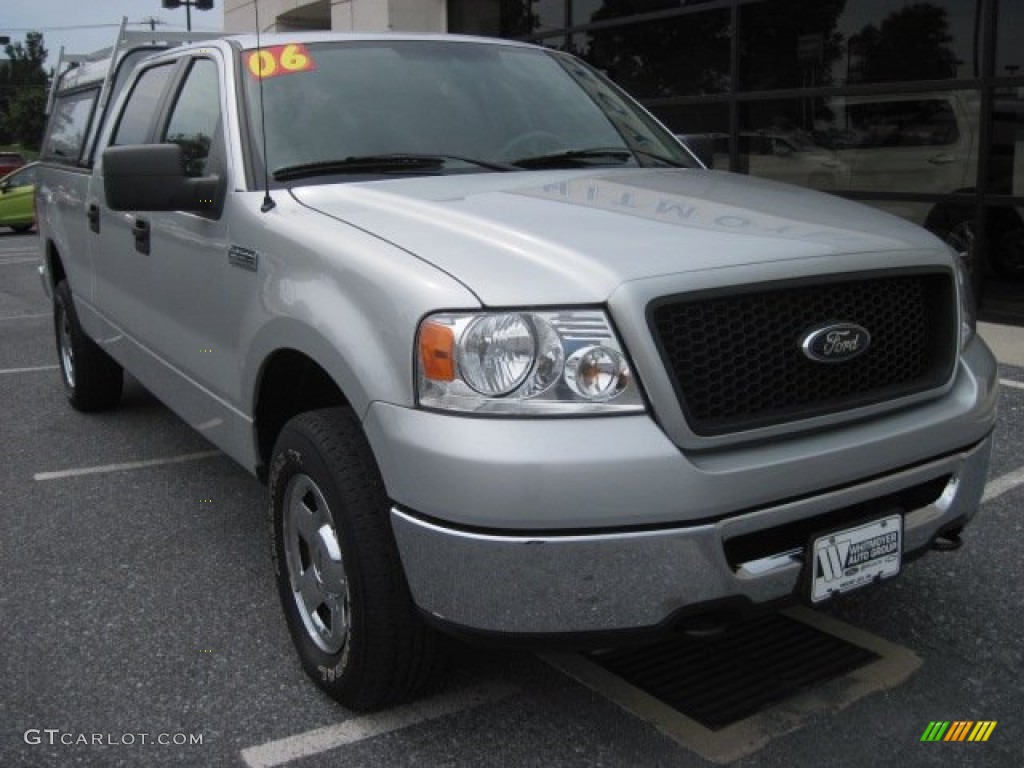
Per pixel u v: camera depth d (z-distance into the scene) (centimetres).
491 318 246
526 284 251
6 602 376
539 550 240
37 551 423
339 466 277
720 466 248
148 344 450
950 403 296
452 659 300
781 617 349
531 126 398
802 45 970
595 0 1184
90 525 450
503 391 243
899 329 288
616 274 249
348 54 402
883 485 275
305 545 317
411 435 250
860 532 274
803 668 318
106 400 625
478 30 1386
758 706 299
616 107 441
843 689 307
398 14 1448
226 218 352
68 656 337
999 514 431
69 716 303
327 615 310
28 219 2389
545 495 237
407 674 286
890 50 900
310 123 368
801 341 265
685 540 244
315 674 309
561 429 241
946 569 384
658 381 244
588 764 276
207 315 371
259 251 327
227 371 357
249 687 317
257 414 343
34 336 937
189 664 331
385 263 273
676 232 277
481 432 241
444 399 247
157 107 454
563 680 316
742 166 1048
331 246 294
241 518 456
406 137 372
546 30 1266
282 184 347
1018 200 820
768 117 1013
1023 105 810
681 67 1092
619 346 246
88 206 530
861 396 277
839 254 275
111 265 495
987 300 861
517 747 284
